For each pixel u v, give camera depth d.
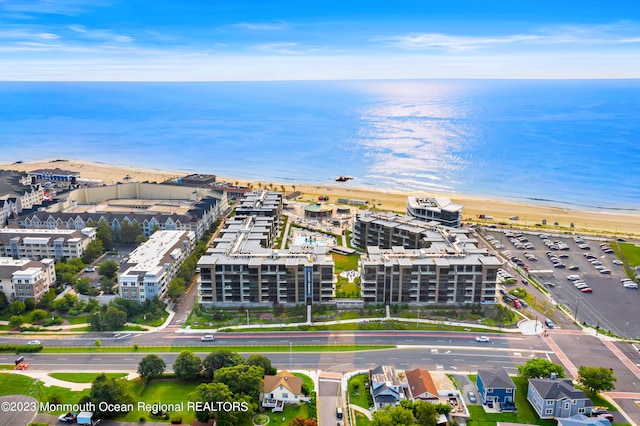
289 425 142.38
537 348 197.75
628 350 196.88
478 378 169.25
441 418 151.00
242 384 155.75
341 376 177.38
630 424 152.12
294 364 184.50
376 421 143.50
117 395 153.12
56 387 169.00
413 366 184.00
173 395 164.75
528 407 161.25
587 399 155.00
